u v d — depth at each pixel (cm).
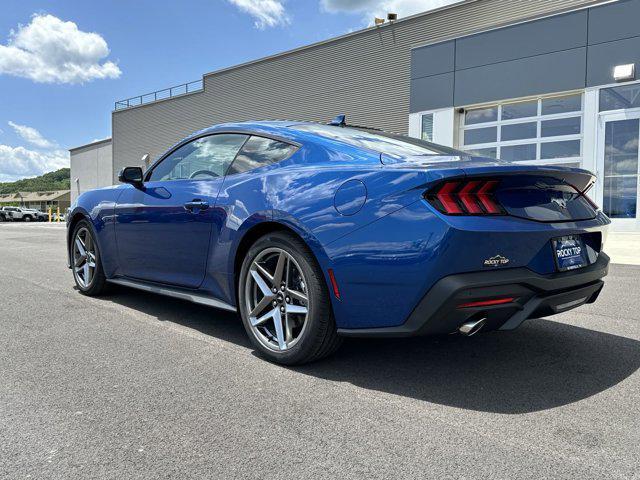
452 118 1390
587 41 1152
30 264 661
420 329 209
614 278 534
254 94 2353
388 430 185
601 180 1138
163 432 184
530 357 270
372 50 1872
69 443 176
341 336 239
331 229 227
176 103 2831
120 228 369
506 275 205
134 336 307
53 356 270
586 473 156
